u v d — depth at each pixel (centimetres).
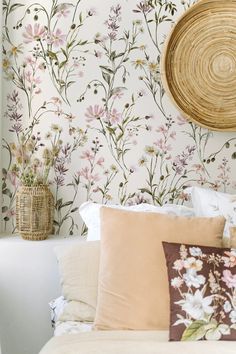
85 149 239
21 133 238
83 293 186
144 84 238
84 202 241
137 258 175
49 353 142
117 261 175
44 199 226
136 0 235
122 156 240
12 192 240
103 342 148
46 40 235
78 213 241
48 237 235
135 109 239
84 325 177
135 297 170
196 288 161
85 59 236
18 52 235
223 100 240
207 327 155
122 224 182
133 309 169
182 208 224
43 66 236
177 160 242
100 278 179
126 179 241
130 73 237
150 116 239
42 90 237
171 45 236
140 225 181
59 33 234
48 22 234
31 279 224
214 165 244
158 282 171
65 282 193
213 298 159
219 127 240
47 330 226
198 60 238
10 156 239
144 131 240
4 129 238
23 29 234
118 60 236
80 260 195
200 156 243
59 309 193
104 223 185
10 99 237
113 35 235
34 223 225
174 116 240
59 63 235
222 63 238
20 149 239
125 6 235
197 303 159
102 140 239
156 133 240
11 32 234
